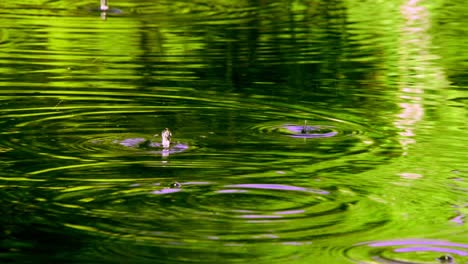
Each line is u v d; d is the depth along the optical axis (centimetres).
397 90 3416
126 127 2794
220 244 1858
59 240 1875
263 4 5816
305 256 1805
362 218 2016
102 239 1875
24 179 2267
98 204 2089
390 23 5091
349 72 3750
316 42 4462
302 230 1939
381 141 2683
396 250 1839
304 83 3528
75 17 5131
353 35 4688
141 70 3700
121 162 2417
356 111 3075
